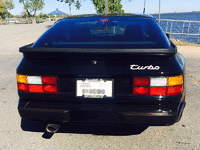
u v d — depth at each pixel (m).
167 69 1.79
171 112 1.82
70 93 1.90
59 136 2.46
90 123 1.97
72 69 1.84
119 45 1.97
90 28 2.28
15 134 2.50
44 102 1.97
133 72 1.79
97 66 1.82
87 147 2.24
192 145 2.24
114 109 1.84
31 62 1.94
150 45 1.96
